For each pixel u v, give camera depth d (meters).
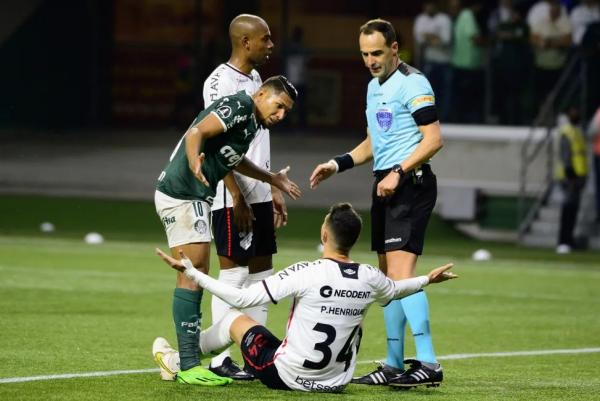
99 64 118.44
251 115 25.11
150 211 81.19
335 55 116.56
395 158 26.28
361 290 23.61
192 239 25.28
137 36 118.88
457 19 80.62
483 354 32.88
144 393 24.47
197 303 25.45
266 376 24.19
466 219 79.50
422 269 58.16
